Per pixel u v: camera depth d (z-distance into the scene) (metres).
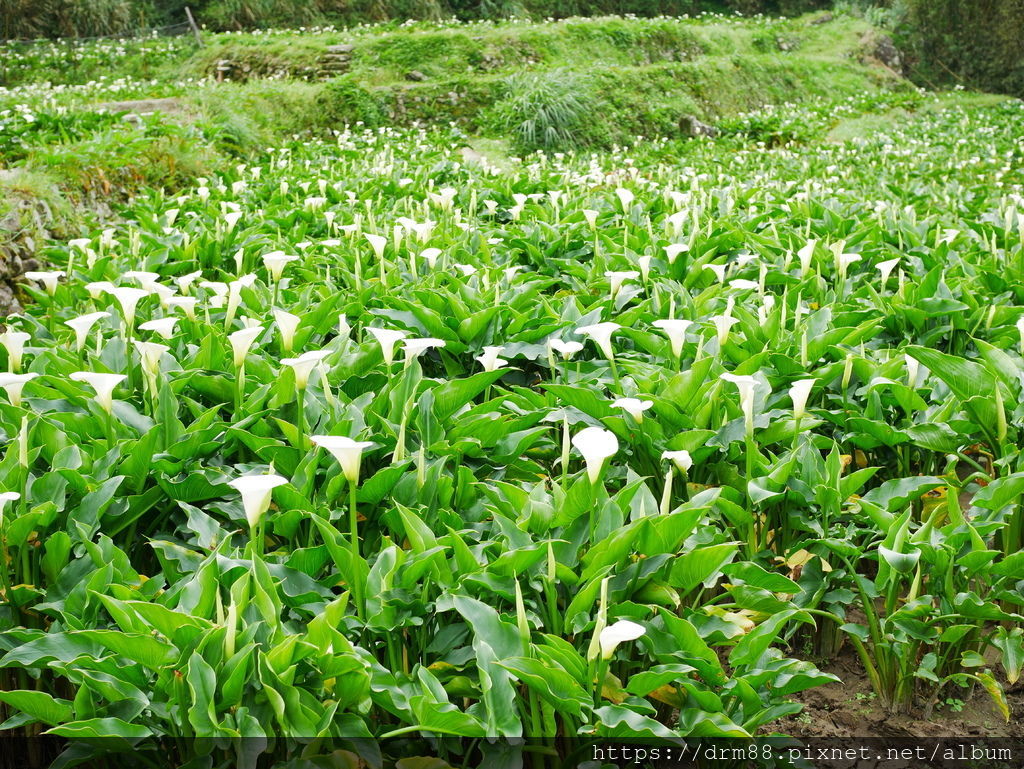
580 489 3.03
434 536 3.28
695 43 31.16
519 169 14.55
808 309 6.05
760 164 16.78
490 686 2.53
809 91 31.02
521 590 2.95
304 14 31.56
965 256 7.10
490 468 3.87
